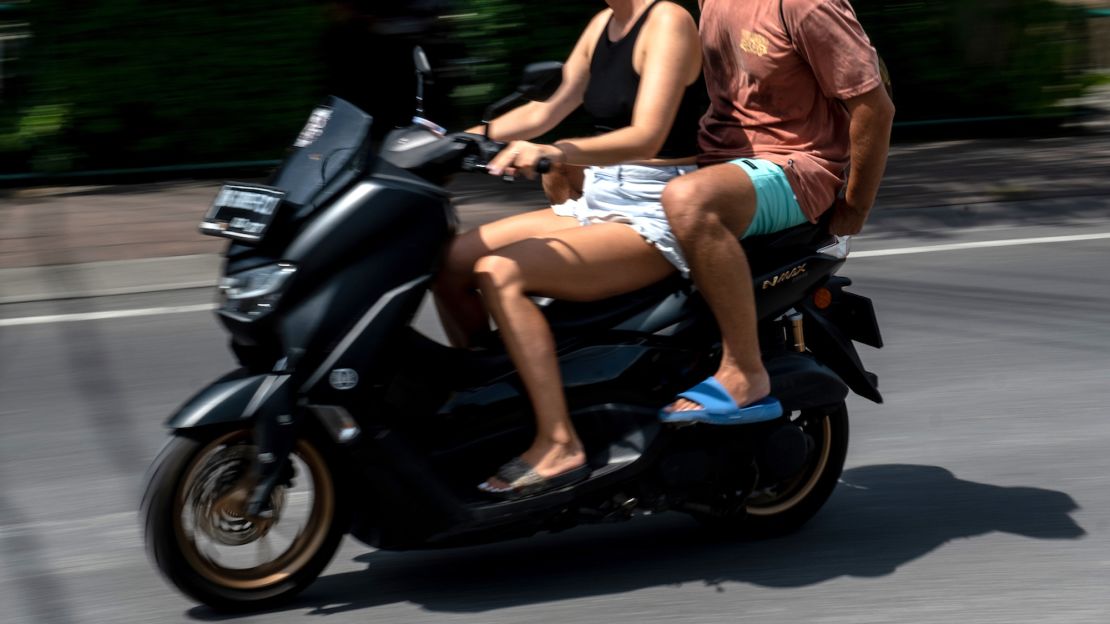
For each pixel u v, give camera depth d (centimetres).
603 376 712
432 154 671
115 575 749
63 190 1867
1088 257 1439
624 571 746
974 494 852
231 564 754
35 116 1866
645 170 730
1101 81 2262
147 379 1102
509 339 688
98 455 940
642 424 714
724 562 755
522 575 742
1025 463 904
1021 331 1191
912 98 2256
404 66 1873
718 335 734
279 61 1911
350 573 749
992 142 2173
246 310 650
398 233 664
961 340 1170
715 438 728
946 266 1409
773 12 718
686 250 699
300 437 673
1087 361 1110
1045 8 2222
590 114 748
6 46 1883
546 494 687
